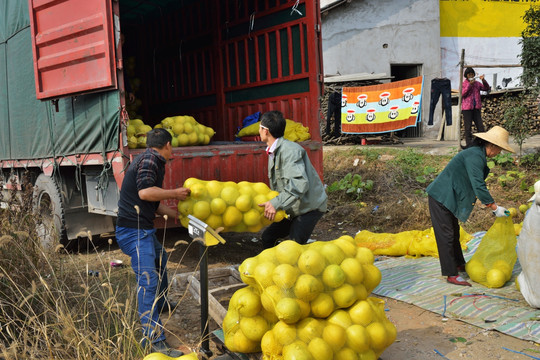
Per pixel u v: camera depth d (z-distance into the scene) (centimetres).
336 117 1317
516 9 1853
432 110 1270
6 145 757
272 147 454
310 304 299
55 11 561
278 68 702
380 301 325
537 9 969
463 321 408
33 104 660
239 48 771
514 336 374
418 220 765
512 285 486
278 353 299
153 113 989
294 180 433
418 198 846
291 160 440
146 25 967
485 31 1825
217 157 562
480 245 508
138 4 889
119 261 573
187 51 875
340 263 308
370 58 1614
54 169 630
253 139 701
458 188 484
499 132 470
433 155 1042
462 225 736
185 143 601
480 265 493
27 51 652
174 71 916
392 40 1634
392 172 969
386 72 1633
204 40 837
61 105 596
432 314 430
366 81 1346
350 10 1574
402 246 605
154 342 349
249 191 459
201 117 870
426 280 511
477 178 471
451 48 1800
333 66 1573
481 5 1811
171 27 906
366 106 1228
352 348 295
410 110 1177
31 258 420
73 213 641
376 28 1611
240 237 744
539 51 934
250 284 321
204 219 441
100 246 706
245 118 737
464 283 489
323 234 754
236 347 327
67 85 559
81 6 525
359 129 1245
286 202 432
